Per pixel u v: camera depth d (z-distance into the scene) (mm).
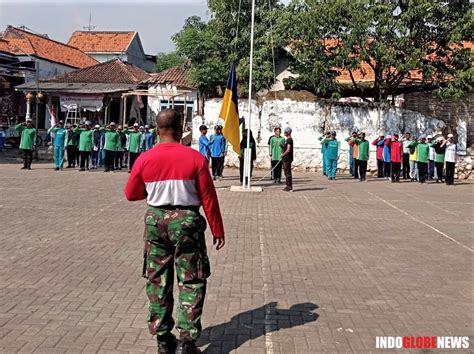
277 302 6023
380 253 8695
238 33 29578
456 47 24719
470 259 8516
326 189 18438
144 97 37094
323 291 6504
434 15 23109
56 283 6480
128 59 53938
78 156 24797
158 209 4422
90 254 8000
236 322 5363
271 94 25391
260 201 14648
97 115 33875
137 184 4477
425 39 23828
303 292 6438
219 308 5770
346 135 25203
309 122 25281
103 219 11070
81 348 4602
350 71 26469
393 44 23531
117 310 5582
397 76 25125
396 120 25031
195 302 4410
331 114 25250
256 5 29234
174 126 4590
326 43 24812
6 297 5902
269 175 23016
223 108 15477
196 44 29328
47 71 39500
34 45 40500
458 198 17141
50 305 5684
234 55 28984
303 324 5348
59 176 19953
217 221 4551
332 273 7359
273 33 27172
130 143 23312
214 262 7777
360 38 23109
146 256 4520
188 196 4418
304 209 13430
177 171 4387
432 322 5523
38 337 4816
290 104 25203
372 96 28047
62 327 5074
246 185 17531
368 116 25109
